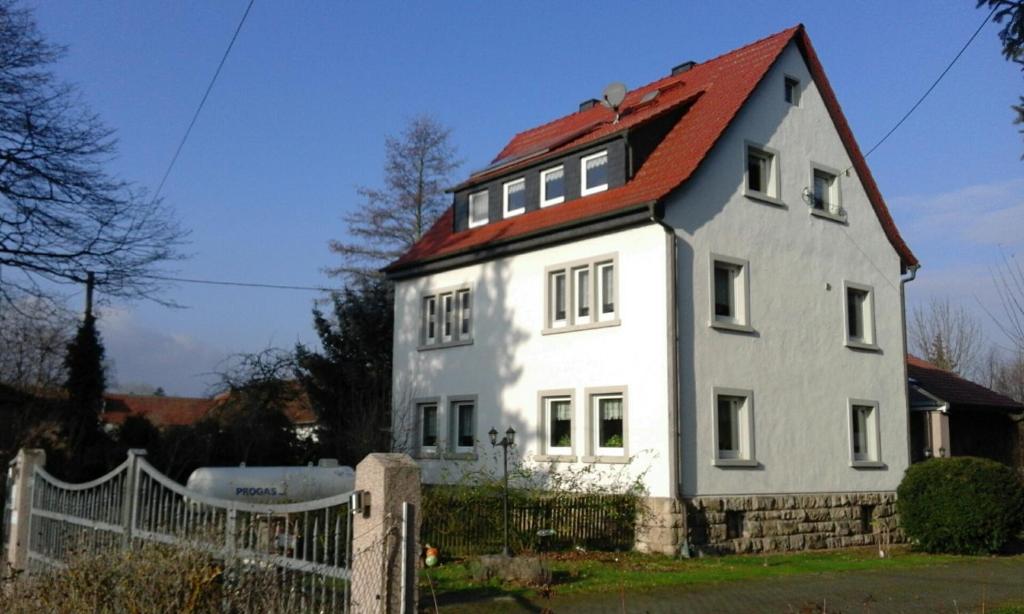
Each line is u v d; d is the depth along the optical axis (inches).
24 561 448.5
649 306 729.6
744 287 774.5
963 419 1090.1
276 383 1082.1
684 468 704.4
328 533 253.4
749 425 756.0
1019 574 601.0
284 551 258.5
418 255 989.2
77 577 276.5
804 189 849.5
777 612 439.5
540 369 822.5
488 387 875.4
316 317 1220.5
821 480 808.3
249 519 270.1
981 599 486.3
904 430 903.7
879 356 892.6
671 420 700.7
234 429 1003.9
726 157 783.1
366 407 1103.0
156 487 331.3
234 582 263.6
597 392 762.8
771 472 767.1
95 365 975.0
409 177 1512.1
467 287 918.4
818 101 879.7
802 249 834.8
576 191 846.5
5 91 743.7
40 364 992.9
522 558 515.2
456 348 924.0
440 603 444.8
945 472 737.6
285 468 652.7
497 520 636.1
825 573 596.1
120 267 810.2
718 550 709.9
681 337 719.1
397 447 957.2
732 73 863.7
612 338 757.3
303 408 1195.3
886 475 872.3
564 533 671.1
